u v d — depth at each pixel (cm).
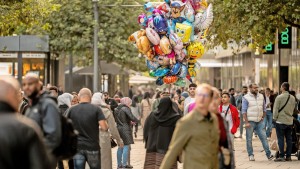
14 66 8812
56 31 8838
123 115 3828
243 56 13175
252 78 12056
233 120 3559
